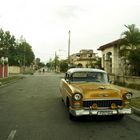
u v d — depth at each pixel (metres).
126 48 25.56
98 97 7.91
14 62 74.19
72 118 8.52
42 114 9.65
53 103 12.62
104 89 8.24
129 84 20.30
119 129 7.44
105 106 7.98
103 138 6.48
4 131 7.14
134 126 7.85
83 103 7.88
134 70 24.67
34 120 8.58
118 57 29.61
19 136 6.62
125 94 8.17
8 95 16.19
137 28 25.77
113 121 8.51
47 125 7.85
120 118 8.91
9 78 37.91
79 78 9.73
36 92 18.19
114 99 8.00
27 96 15.63
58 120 8.57
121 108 8.05
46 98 14.65
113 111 7.97
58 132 7.02
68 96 8.71
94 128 7.52
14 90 19.78
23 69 81.44
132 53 24.03
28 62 97.12
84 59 83.00
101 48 35.75
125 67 26.97
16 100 13.74
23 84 27.17
